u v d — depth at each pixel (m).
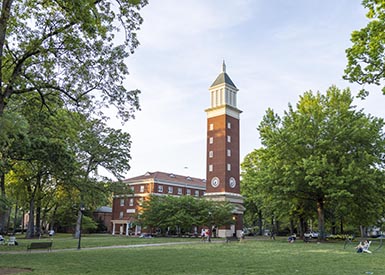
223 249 26.31
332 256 20.12
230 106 63.75
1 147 24.09
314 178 33.06
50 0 16.42
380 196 35.47
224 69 66.31
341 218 45.16
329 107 39.56
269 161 38.88
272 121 40.16
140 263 16.59
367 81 14.38
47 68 17.78
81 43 17.05
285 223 67.69
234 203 60.66
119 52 18.05
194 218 51.91
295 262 16.91
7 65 17.92
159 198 56.88
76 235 51.53
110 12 17.09
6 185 43.94
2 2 14.95
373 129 36.69
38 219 49.56
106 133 47.94
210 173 62.50
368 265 15.58
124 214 74.56
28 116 19.94
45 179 45.84
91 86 18.41
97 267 15.06
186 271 13.71
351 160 34.53
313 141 36.44
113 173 47.84
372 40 13.57
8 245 30.34
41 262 17.09
